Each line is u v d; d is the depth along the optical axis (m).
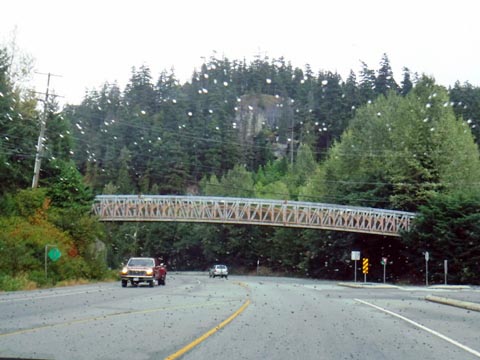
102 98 134.25
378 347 11.42
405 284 60.47
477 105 91.88
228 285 42.47
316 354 10.28
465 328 15.34
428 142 69.06
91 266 44.84
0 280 29.97
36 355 9.35
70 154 63.19
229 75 153.38
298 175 113.88
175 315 16.48
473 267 58.25
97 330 12.62
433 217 60.78
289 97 148.50
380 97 86.81
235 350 10.34
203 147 116.94
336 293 34.25
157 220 65.50
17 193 46.28
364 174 76.25
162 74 130.88
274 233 97.62
